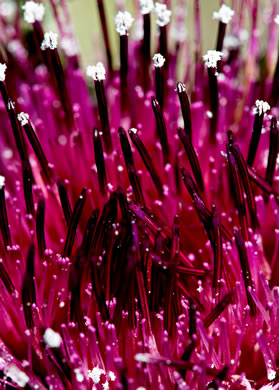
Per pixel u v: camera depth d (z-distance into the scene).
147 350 0.07
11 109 0.08
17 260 0.07
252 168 0.08
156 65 0.08
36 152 0.08
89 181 0.08
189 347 0.07
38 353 0.07
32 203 0.08
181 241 0.08
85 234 0.07
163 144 0.08
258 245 0.08
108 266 0.07
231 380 0.07
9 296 0.07
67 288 0.08
